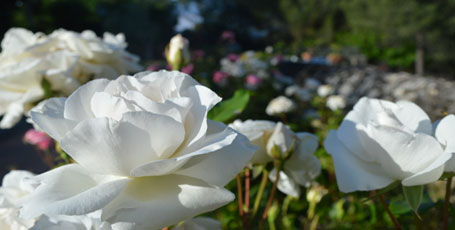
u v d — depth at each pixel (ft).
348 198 2.24
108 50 1.51
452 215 1.15
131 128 0.78
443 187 2.57
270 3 32.07
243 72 7.57
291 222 1.90
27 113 1.52
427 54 18.78
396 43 19.77
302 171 1.29
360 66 15.52
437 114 5.28
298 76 12.23
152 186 0.84
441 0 16.53
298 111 7.18
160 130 0.79
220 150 0.85
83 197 0.78
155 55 38.83
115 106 0.82
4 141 8.51
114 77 1.54
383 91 10.09
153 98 0.88
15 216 1.02
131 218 0.80
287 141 1.19
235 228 1.72
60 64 1.42
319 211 1.90
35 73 1.38
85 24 28.76
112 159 0.80
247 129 1.22
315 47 25.29
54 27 26.63
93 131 0.78
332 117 6.28
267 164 1.25
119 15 36.73
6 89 1.44
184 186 0.83
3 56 1.49
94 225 0.95
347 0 20.27
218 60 11.57
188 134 0.84
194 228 1.05
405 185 0.94
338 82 11.48
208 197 0.82
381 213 1.71
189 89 0.87
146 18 37.52
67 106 0.84
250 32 35.94
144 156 0.81
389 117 0.98
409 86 9.09
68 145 0.79
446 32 16.87
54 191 0.81
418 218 0.95
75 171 0.85
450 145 0.92
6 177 1.16
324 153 2.17
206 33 37.45
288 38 32.53
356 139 1.00
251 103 6.92
